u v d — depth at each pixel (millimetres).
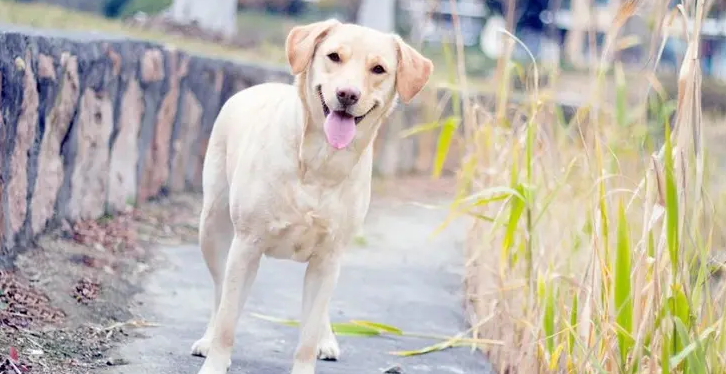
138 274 5785
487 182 5707
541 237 4996
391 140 11352
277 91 4348
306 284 4129
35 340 4359
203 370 4020
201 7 11797
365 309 5727
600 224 4012
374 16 13867
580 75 10727
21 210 5320
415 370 4695
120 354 4387
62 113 5824
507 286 4676
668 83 11094
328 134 3762
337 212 3932
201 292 5656
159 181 7625
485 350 5121
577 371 3963
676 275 3639
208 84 8352
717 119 11375
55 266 5379
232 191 4027
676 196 3547
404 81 3949
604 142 4973
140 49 7035
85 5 11008
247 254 4004
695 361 3518
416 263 7102
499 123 5520
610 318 3844
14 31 5156
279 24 15203
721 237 4777
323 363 4633
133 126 7000
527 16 15039
